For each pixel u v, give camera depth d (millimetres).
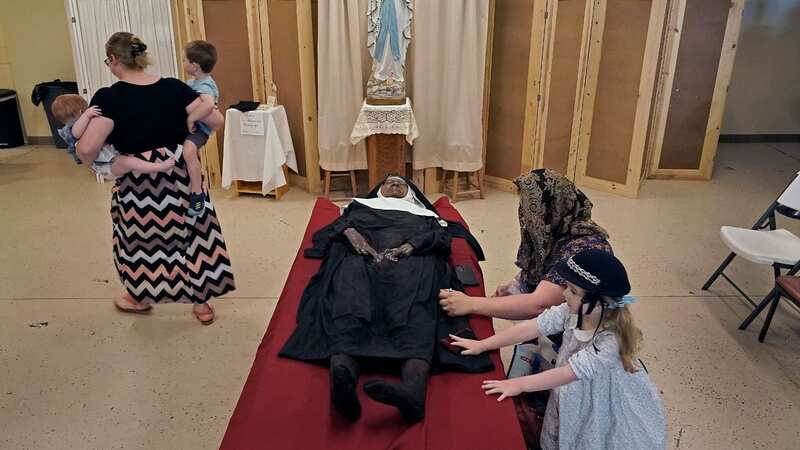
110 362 3035
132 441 2525
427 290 2326
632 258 4223
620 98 5176
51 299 3613
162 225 3045
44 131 6840
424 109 5031
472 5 4723
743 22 6695
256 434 1830
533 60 4918
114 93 2793
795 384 2938
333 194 5293
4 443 2498
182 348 3158
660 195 5461
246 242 4371
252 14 4949
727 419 2693
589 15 5012
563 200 2203
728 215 5027
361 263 2414
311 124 5094
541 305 2215
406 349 2055
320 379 2055
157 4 5012
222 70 5141
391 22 4535
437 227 2834
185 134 3006
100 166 2879
